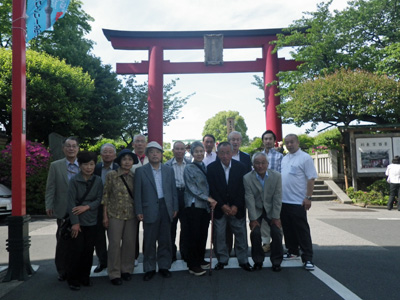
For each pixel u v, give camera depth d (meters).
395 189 10.98
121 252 4.38
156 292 3.86
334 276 4.30
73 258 3.98
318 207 11.68
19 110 4.57
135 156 4.48
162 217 4.50
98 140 21.38
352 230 7.40
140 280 4.31
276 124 17.17
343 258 5.14
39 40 21.28
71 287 3.96
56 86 15.78
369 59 15.70
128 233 4.38
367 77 13.83
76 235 3.97
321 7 15.94
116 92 20.58
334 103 14.05
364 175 13.31
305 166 4.79
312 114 14.48
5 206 9.63
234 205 4.64
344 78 13.90
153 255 4.44
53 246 6.40
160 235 4.50
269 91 17.47
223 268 4.73
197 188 4.61
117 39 17.73
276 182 4.67
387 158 13.25
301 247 4.71
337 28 15.77
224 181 4.67
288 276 4.32
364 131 13.90
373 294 3.67
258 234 4.60
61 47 20.55
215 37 17.52
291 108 14.97
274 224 4.62
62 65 16.72
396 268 4.62
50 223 9.37
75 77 16.92
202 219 4.70
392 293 3.69
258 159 4.62
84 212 4.07
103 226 4.55
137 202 4.35
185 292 3.84
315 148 16.47
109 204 4.33
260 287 3.94
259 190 4.68
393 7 16.06
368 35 16.80
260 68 17.75
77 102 17.56
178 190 5.25
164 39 17.86
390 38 16.52
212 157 5.97
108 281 4.30
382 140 13.31
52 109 16.05
